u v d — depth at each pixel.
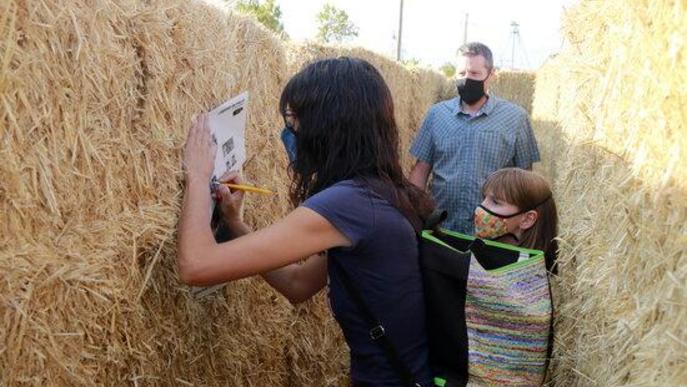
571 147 2.25
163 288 1.88
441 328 1.61
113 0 1.61
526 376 1.61
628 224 1.30
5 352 1.29
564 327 1.97
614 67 1.53
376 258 1.55
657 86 1.19
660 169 1.15
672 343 0.98
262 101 2.77
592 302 1.58
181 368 2.02
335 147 1.59
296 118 1.66
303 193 1.71
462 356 1.60
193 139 1.85
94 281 1.50
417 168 3.85
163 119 1.82
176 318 1.97
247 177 2.60
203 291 2.06
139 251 1.74
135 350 1.71
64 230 1.43
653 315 1.11
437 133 3.70
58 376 1.43
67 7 1.40
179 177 1.93
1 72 1.22
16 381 1.32
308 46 4.64
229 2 2.42
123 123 1.66
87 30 1.49
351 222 1.52
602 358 1.43
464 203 3.55
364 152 1.60
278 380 2.91
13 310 1.29
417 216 1.67
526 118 3.61
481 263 1.72
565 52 2.29
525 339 1.60
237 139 2.08
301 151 1.65
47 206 1.38
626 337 1.22
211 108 2.18
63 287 1.42
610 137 1.54
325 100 1.59
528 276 1.66
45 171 1.37
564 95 3.12
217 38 2.23
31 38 1.30
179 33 1.93
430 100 10.03
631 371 1.15
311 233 1.52
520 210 2.15
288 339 3.04
